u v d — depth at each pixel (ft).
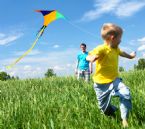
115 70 7.32
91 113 7.66
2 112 8.45
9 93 12.88
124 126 6.81
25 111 8.38
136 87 10.21
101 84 7.32
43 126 7.08
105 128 6.89
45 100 9.35
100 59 7.31
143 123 6.98
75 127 7.02
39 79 17.93
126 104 6.91
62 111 8.00
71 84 14.11
